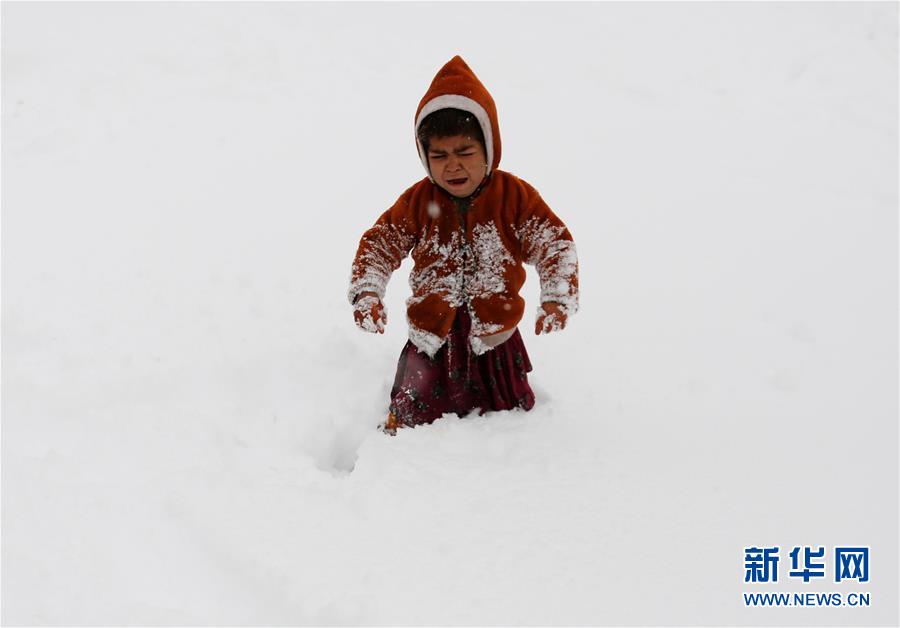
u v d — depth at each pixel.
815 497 2.55
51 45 7.23
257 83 6.77
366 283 2.80
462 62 2.65
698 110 6.59
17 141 5.73
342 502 2.52
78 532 2.37
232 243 4.45
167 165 5.45
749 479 2.63
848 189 5.25
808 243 4.48
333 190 5.14
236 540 2.35
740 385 3.21
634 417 2.99
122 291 3.86
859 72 7.42
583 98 6.68
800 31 8.40
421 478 2.61
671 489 2.57
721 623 2.11
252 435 2.90
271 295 3.88
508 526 2.41
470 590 2.19
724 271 4.19
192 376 3.21
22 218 4.67
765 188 5.21
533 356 3.44
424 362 2.91
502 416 2.96
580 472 2.64
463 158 2.60
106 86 6.59
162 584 2.23
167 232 4.55
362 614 2.10
